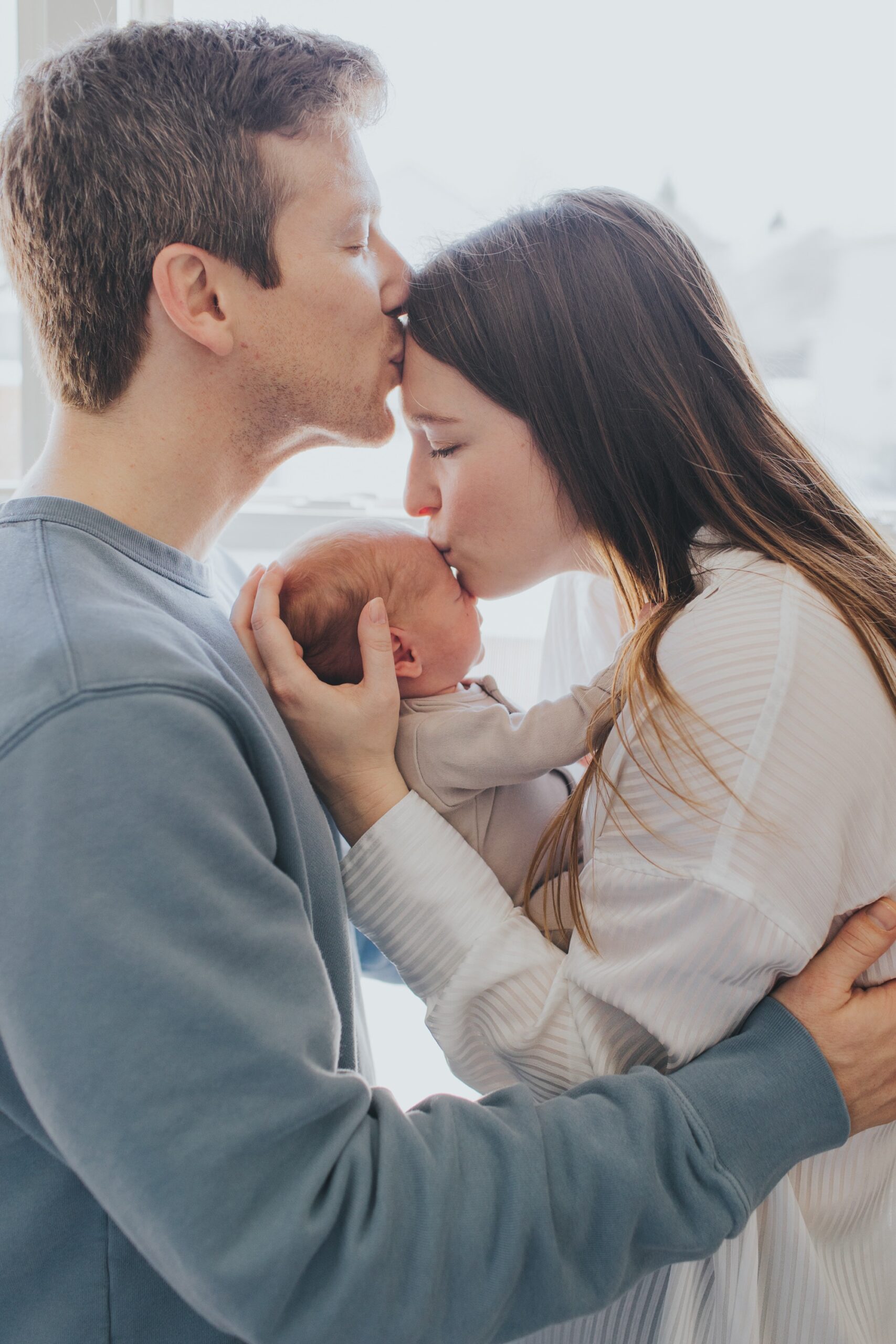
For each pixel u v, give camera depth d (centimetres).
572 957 76
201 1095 49
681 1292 72
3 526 66
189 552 79
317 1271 52
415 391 88
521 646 168
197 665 57
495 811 91
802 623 73
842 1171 79
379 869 78
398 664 92
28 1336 59
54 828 49
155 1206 48
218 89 69
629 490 85
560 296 84
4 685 53
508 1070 82
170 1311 61
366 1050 99
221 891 53
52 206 68
